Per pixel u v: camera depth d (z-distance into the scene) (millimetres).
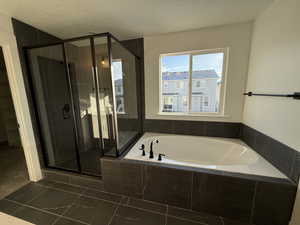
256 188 1352
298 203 1225
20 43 1880
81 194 1851
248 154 1929
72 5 1573
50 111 2348
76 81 2590
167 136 2584
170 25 2115
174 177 1589
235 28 2105
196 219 1495
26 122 1965
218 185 1460
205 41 2256
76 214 1561
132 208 1636
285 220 1335
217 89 2418
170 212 1581
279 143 1469
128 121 2475
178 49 2400
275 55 1542
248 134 2113
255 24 1956
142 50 2586
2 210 1616
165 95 2701
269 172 1443
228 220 1480
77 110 2695
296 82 1256
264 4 1620
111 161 1776
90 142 2883
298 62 1235
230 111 2344
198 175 1502
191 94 2541
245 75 2182
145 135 2654
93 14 1778
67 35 2398
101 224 1444
